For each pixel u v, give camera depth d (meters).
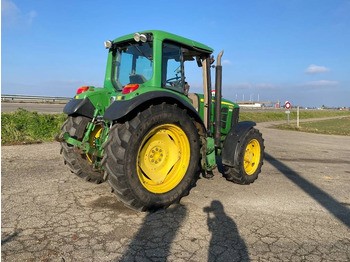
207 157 4.39
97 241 2.79
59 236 2.87
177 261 2.50
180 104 3.79
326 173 6.22
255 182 5.18
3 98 24.25
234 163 4.64
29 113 10.00
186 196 4.22
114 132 3.27
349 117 48.16
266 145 10.69
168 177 3.81
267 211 3.76
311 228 3.29
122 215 3.43
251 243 2.88
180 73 4.25
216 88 4.69
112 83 4.39
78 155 4.28
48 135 9.06
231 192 4.50
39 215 3.35
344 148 10.84
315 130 19.62
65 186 4.43
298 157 8.23
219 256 2.61
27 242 2.73
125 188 3.22
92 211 3.52
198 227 3.18
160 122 3.51
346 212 3.85
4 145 7.64
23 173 5.05
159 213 3.54
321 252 2.76
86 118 4.21
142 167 3.58
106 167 3.24
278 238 3.01
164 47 3.97
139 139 3.30
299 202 4.18
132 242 2.80
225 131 5.59
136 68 4.04
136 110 3.40
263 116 31.94
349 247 2.88
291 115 38.41
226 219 3.43
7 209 3.48
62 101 28.45
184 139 3.85
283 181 5.36
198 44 4.41
